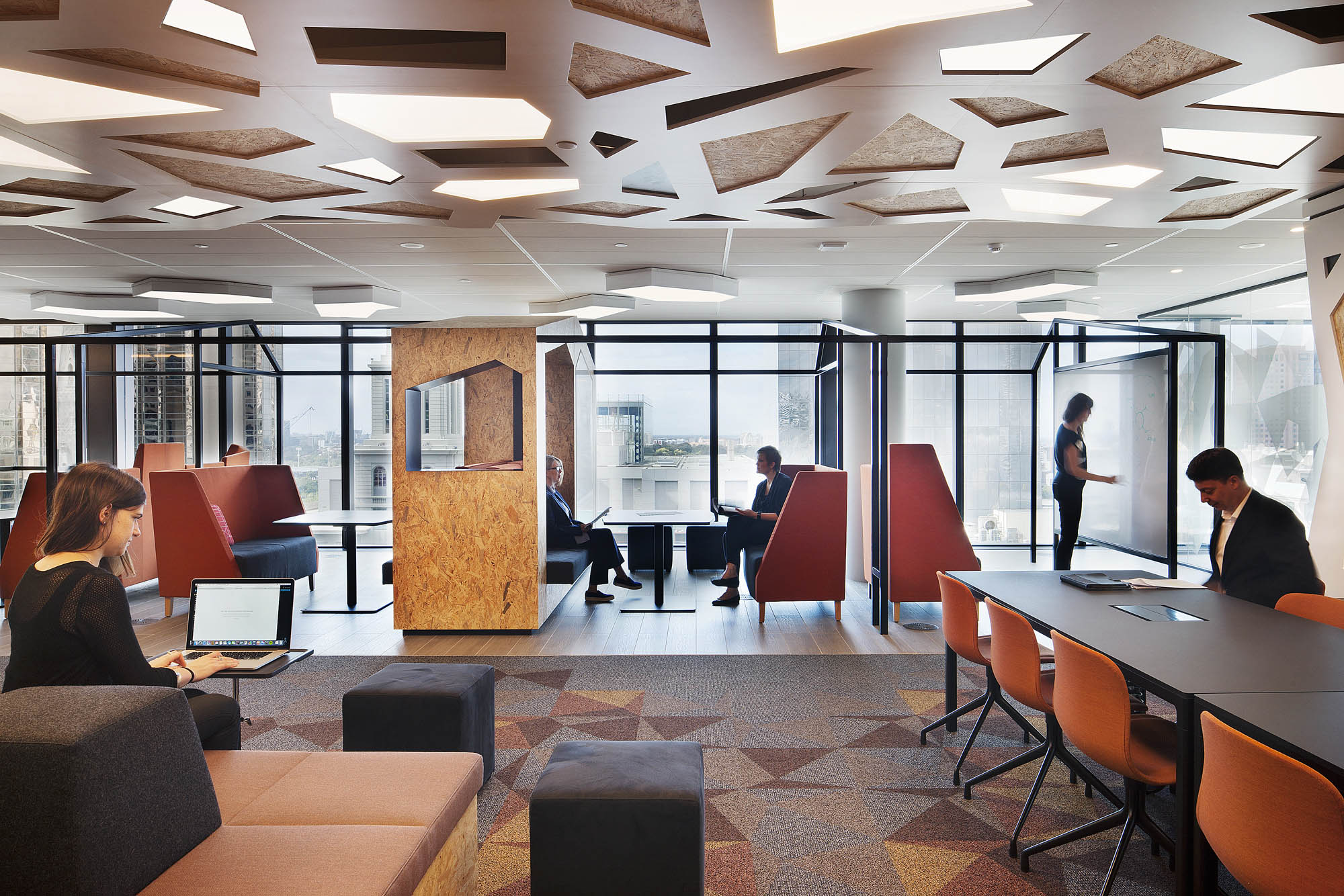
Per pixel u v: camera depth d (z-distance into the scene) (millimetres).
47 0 2148
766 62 2611
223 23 2355
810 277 7172
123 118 3027
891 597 5895
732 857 2664
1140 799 2518
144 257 6227
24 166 3682
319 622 6227
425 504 5711
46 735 1483
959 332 9695
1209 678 2201
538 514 5727
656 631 5875
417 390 5875
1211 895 2045
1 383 9531
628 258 6340
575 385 8492
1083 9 2260
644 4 2264
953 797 3119
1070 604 3203
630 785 2236
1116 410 6871
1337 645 2561
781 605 6820
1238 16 2305
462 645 5457
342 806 2086
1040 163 3764
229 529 7242
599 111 3045
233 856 1775
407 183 4016
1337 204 4352
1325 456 4535
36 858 1458
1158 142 3432
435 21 2307
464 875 2279
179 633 5684
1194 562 8203
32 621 2168
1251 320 7562
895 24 2350
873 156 3732
